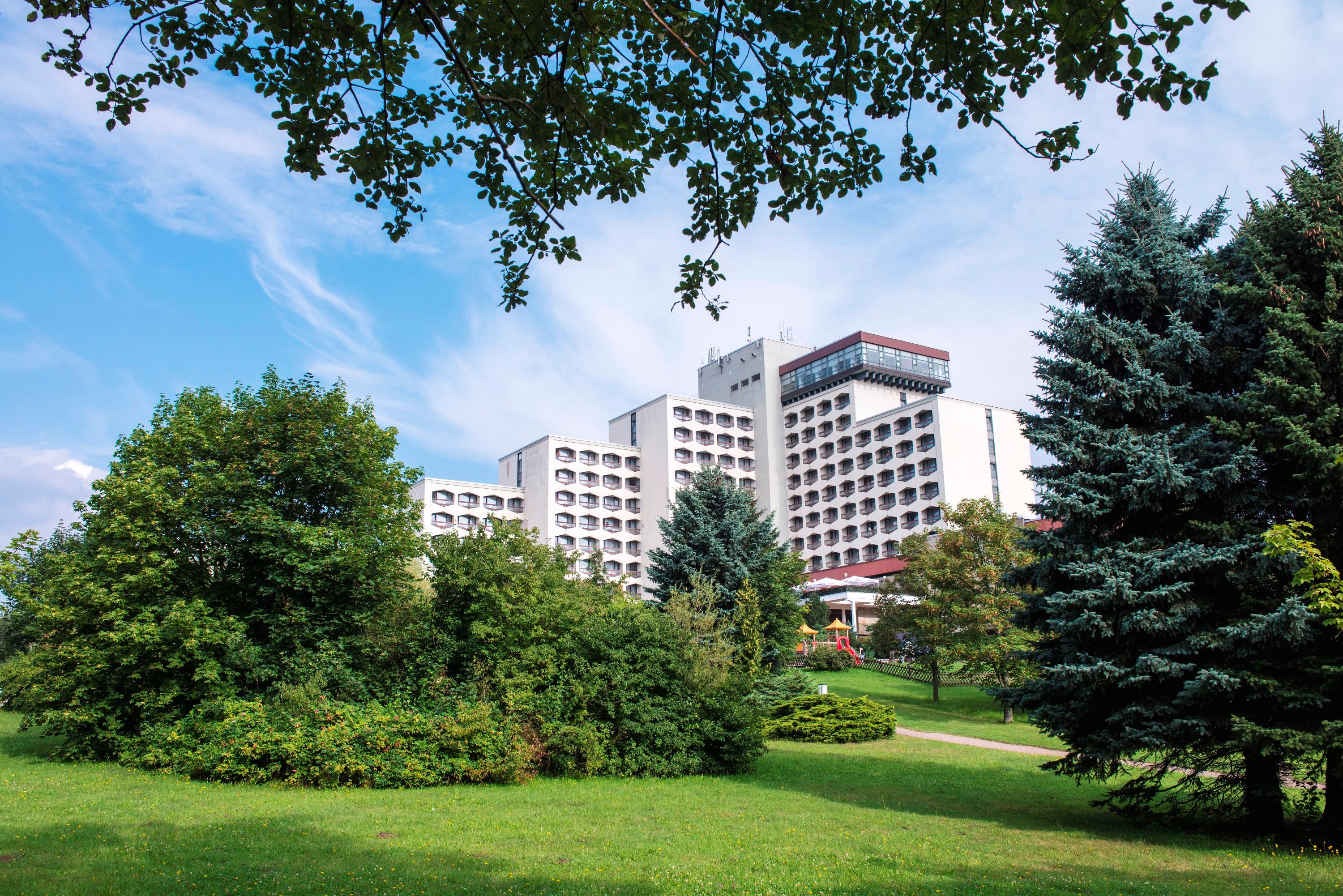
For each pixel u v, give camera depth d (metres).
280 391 23.80
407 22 7.11
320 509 24.08
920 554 43.44
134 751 20.28
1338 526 14.12
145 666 20.75
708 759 22.30
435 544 23.39
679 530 35.91
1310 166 15.90
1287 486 15.00
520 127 8.05
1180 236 17.70
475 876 10.48
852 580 78.44
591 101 8.30
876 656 56.91
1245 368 15.69
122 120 7.43
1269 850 13.50
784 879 10.85
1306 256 15.20
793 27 7.68
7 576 21.69
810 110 8.39
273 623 22.25
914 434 94.12
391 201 8.42
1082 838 14.59
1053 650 16.47
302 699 18.92
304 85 7.42
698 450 109.12
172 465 22.64
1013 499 93.69
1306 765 14.38
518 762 19.00
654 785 19.86
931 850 13.10
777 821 15.45
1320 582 12.79
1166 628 14.41
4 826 12.46
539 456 107.75
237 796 16.00
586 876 10.68
